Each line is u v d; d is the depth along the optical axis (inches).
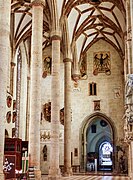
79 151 1499.8
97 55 1592.0
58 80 1015.6
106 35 1537.9
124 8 1117.1
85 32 1488.7
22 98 1435.8
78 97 1556.3
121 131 1489.9
